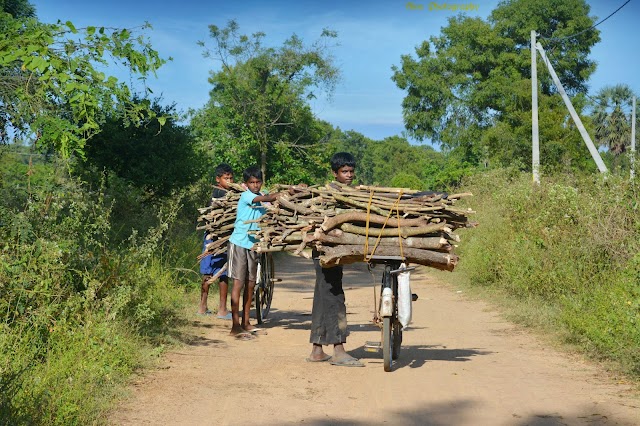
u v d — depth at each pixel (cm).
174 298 989
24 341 585
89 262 757
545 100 4606
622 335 712
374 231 655
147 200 1992
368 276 1734
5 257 638
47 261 656
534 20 5022
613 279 919
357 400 570
